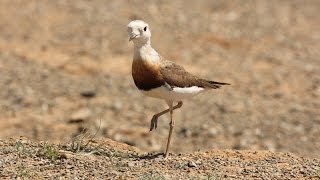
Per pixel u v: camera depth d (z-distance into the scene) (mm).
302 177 9953
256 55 23391
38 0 28016
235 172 10164
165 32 25328
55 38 24109
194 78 10891
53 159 10406
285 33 25891
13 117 17578
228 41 24719
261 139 16797
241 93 19875
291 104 19141
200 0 29828
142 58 10586
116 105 18422
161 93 10688
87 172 9922
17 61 21750
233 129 17312
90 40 24078
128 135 16578
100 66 21688
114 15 26938
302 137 16969
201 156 11125
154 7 28312
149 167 10289
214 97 19516
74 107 18297
